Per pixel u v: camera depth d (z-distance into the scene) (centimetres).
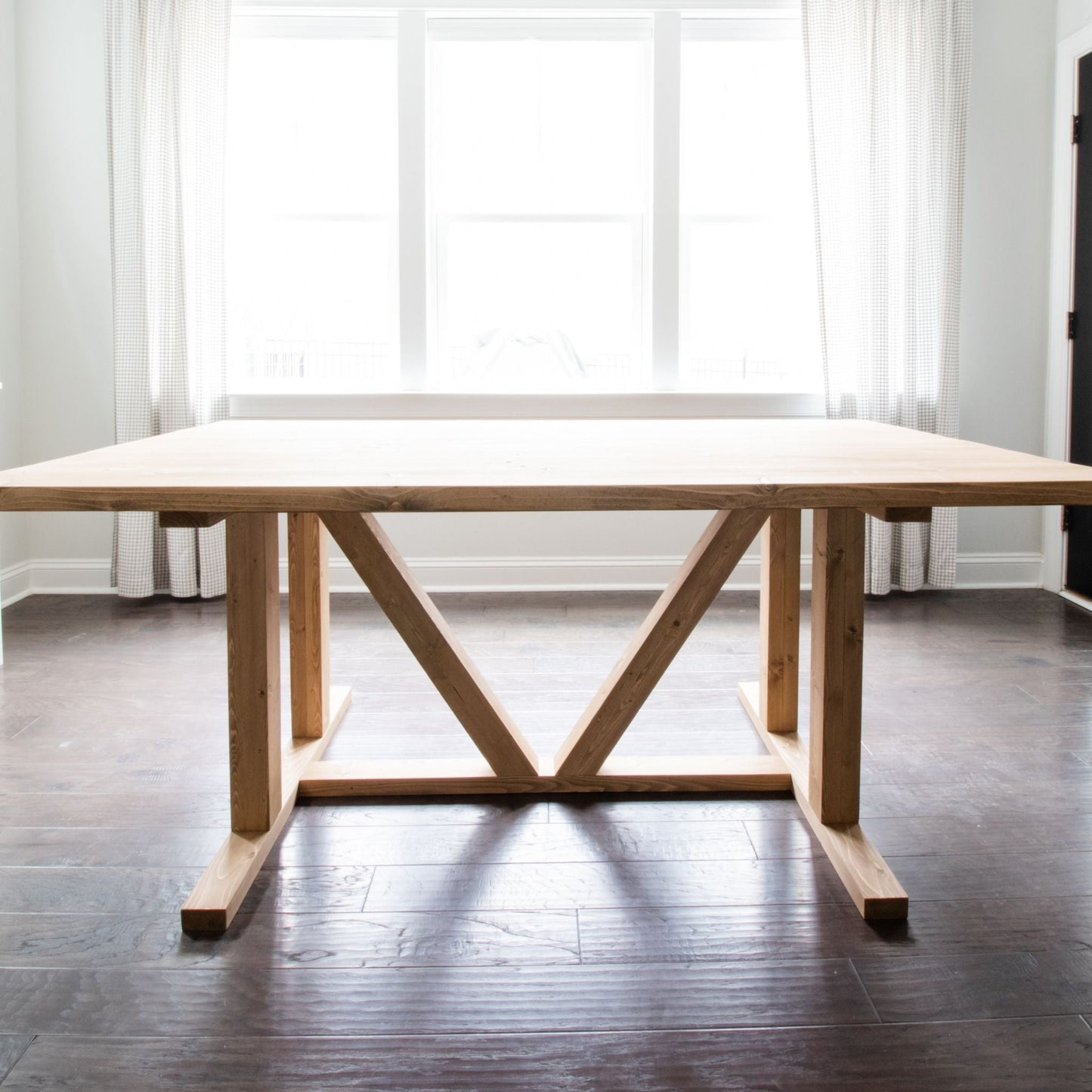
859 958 158
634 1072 133
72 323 399
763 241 418
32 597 403
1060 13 393
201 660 316
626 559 415
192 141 379
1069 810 209
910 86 380
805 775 217
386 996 149
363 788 217
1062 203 397
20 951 159
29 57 388
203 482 148
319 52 404
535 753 232
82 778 226
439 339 412
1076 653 322
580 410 400
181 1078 132
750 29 400
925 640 338
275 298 416
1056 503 148
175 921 168
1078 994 149
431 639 210
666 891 178
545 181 410
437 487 146
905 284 388
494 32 397
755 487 147
